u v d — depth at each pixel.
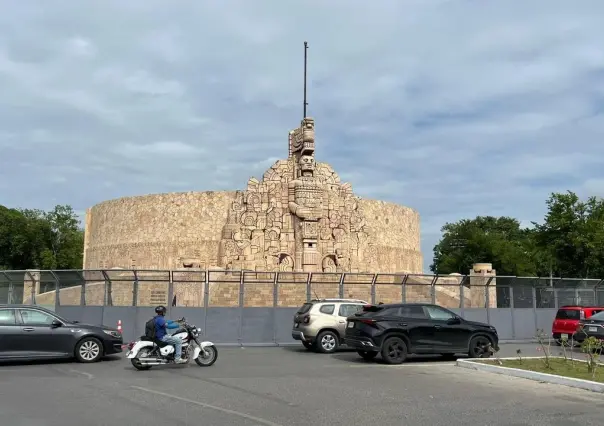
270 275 38.91
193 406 11.20
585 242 49.28
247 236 44.66
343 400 11.98
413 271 68.44
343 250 45.84
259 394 12.57
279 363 18.53
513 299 29.39
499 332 28.52
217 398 12.05
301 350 23.19
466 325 19.52
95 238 64.94
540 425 9.98
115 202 62.03
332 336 22.17
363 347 18.64
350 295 34.75
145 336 17.06
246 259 44.19
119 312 25.27
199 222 56.66
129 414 10.45
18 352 17.25
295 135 47.31
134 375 15.46
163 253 57.00
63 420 9.97
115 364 17.91
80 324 18.53
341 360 19.55
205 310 25.33
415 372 16.55
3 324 17.33
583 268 50.03
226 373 15.95
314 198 45.06
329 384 14.11
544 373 15.26
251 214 44.97
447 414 10.77
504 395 12.87
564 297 30.59
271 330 25.73
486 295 28.86
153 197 58.69
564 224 51.34
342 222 46.31
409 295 36.03
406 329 18.77
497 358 18.48
